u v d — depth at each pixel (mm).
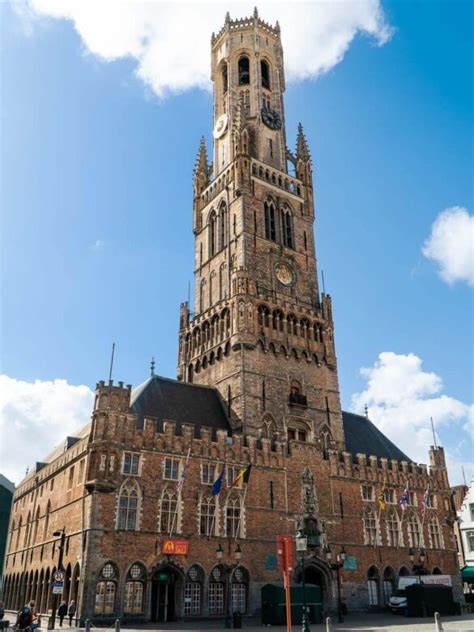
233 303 76875
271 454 66875
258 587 59656
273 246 85875
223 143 98250
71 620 49219
